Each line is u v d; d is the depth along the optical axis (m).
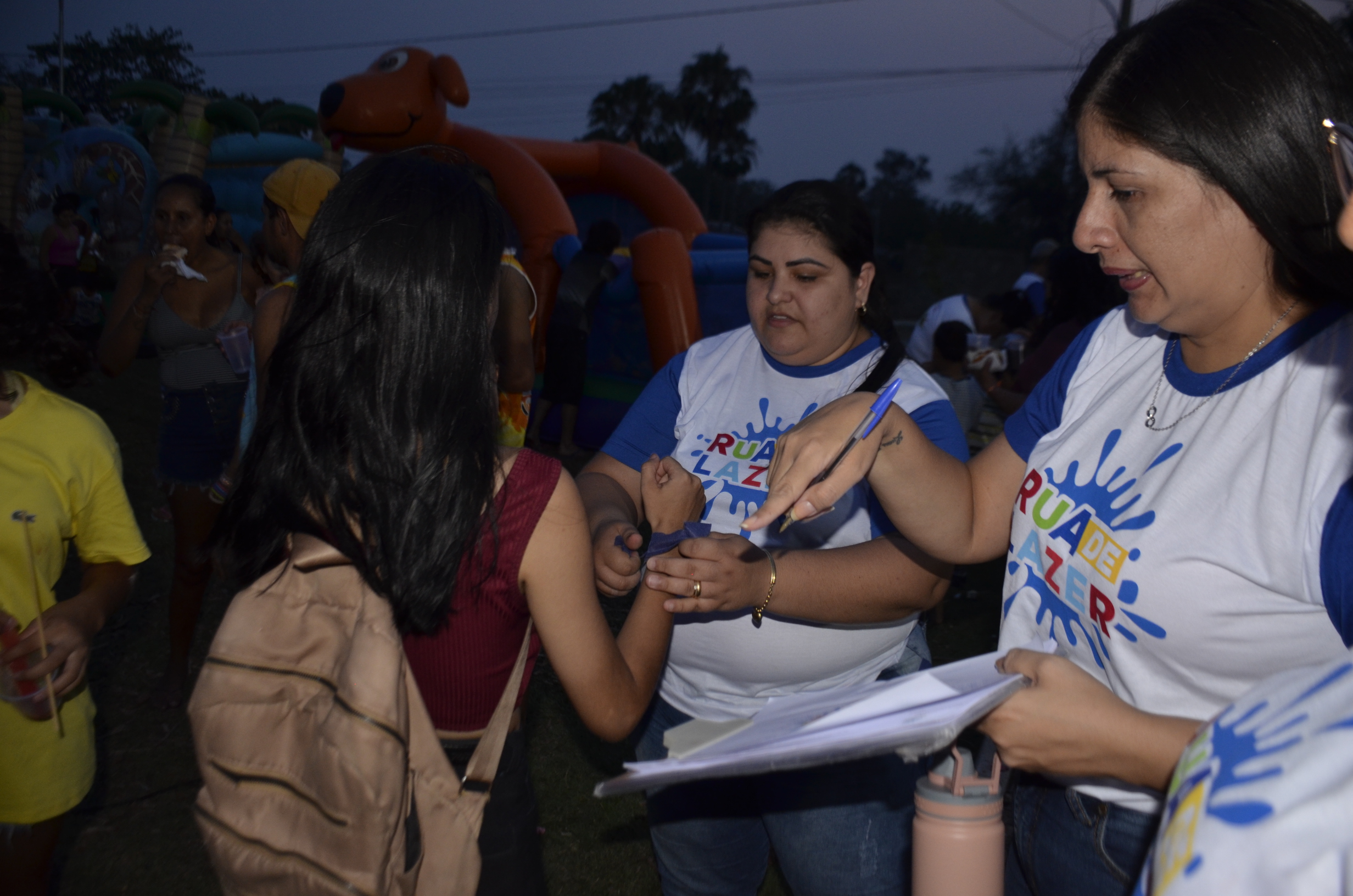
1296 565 1.07
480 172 2.04
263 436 1.24
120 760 3.33
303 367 1.20
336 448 1.19
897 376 1.90
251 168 12.25
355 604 1.18
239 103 12.03
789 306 1.89
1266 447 1.12
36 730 1.85
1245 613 1.13
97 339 10.52
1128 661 1.25
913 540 1.56
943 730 0.93
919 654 2.02
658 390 2.17
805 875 1.85
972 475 1.57
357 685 1.14
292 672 1.18
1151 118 1.11
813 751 0.97
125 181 12.17
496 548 1.23
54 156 12.45
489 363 1.26
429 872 1.23
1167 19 1.15
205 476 3.58
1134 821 1.29
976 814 1.12
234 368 3.45
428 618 1.18
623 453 2.14
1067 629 1.35
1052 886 1.42
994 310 6.27
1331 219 1.05
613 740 1.40
